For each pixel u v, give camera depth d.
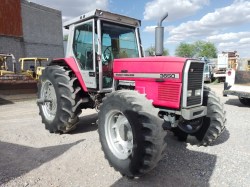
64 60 5.30
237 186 3.02
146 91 3.67
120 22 5.00
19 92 9.41
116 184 3.06
